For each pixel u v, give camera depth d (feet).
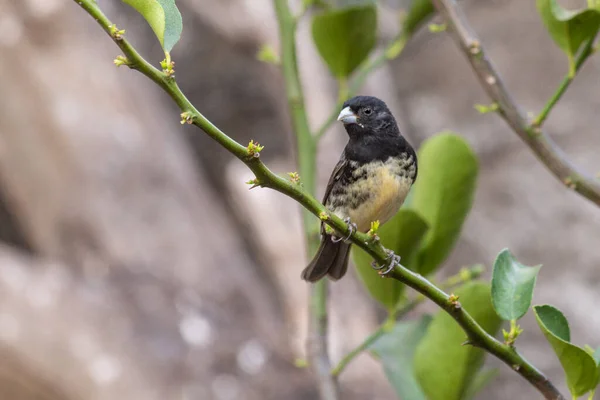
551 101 16.94
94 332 35.29
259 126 46.37
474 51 17.47
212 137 11.35
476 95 57.00
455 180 17.06
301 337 38.60
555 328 12.24
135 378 34.76
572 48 16.49
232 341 36.73
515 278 12.72
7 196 39.42
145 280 37.22
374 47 20.48
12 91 38.37
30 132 38.32
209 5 45.47
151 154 39.88
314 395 36.22
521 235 50.88
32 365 34.73
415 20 21.21
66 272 37.11
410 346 17.89
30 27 38.68
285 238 41.01
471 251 51.31
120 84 40.91
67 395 34.78
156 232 38.45
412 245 16.62
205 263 38.68
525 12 58.90
